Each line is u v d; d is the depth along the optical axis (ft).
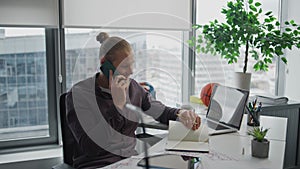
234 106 5.58
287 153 8.62
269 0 9.89
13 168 6.33
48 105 7.18
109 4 6.86
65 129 4.84
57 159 6.67
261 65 6.94
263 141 4.20
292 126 8.48
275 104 8.18
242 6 6.61
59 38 6.95
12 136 7.00
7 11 6.04
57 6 6.44
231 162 3.99
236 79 6.67
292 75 9.63
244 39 6.39
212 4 8.62
